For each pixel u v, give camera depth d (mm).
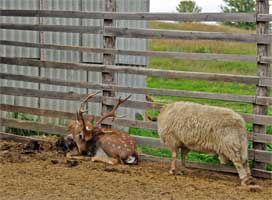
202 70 25297
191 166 10867
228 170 10648
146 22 14758
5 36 13000
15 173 10320
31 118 13195
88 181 10039
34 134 12781
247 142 10133
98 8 13398
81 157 11219
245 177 10000
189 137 10188
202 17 10648
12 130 12773
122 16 11258
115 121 11469
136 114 14344
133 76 14281
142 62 14469
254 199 9492
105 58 11469
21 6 13094
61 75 13492
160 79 22547
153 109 11117
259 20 10273
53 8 13312
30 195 9391
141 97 14422
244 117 10430
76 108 13391
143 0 14344
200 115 10133
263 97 10320
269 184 10203
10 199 9227
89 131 11180
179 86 20547
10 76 12250
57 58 13414
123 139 11109
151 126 11219
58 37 13398
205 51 31219
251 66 25875
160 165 11062
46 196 9367
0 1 12867
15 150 11711
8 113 12984
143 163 11172
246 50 31281
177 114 10305
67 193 9508
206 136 10070
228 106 16109
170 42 33906
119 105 11344
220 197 9523
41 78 12023
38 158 11211
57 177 10188
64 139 11617
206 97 10680
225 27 38688
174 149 10469
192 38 10742
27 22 13227
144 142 11242
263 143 10391
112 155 11047
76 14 11609
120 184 9945
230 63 26359
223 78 10570
